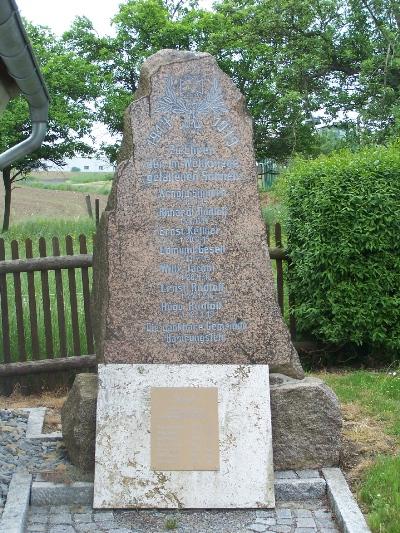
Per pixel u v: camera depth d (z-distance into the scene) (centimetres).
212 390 496
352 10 2334
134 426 487
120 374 498
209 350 514
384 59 2147
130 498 470
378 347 852
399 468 503
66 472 504
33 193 3891
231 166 525
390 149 896
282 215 1031
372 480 487
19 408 688
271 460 483
